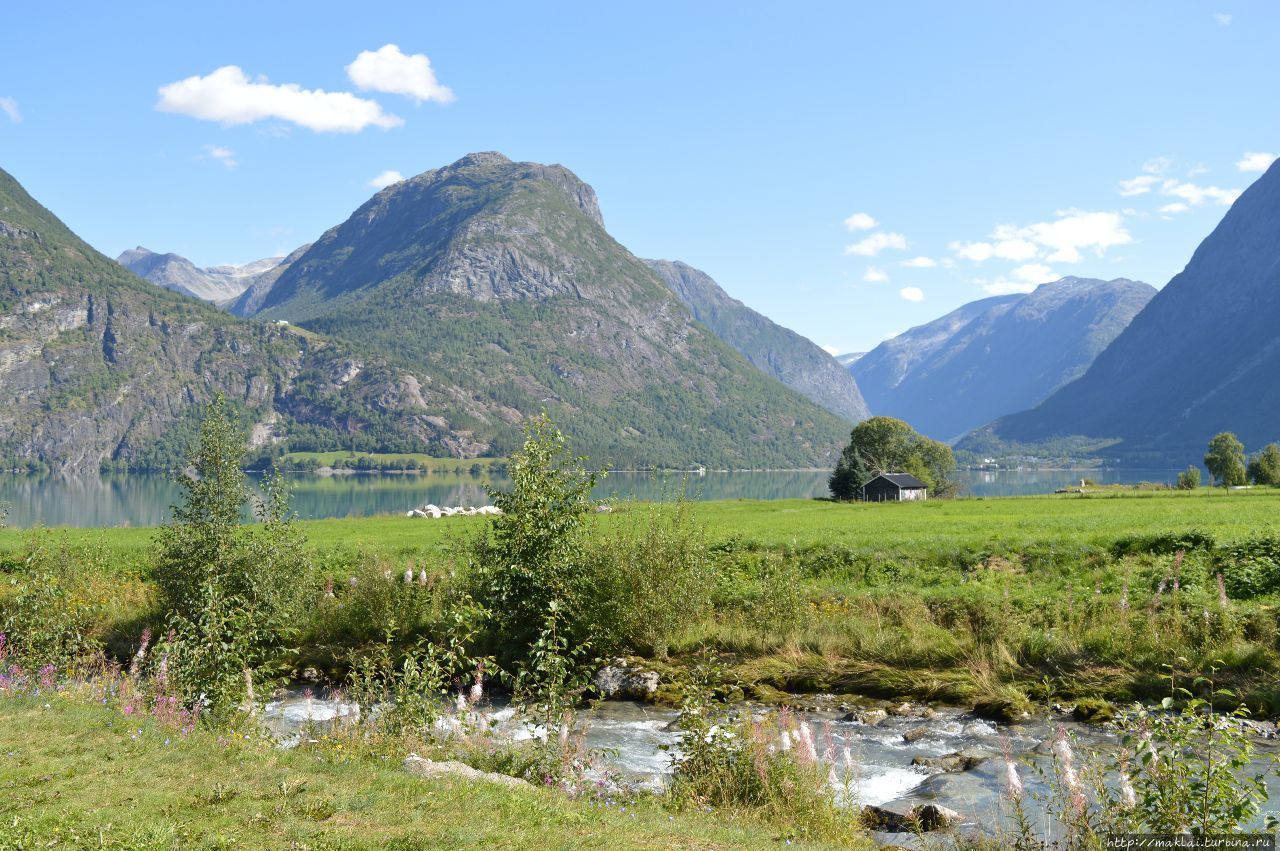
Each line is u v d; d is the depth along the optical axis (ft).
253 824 32.99
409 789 38.34
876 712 69.67
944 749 61.05
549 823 35.37
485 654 85.30
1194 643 70.85
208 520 87.81
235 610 62.49
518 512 84.84
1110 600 82.38
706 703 52.11
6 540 157.79
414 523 210.38
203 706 53.42
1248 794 33.09
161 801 35.58
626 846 33.50
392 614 93.15
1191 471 381.81
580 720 70.64
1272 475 429.79
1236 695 62.85
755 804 43.50
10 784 37.06
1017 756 57.82
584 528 90.07
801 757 45.57
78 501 599.57
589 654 86.43
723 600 96.84
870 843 42.16
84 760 40.86
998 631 79.00
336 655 90.17
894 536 131.34
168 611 90.74
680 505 95.04
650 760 59.52
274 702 74.43
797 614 89.81
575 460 87.76
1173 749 35.42
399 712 52.39
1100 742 59.06
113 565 125.08
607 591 87.92
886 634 83.15
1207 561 95.04
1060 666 72.64
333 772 41.01
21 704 51.26
